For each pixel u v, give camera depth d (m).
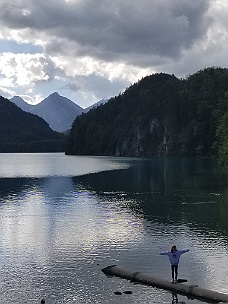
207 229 44.50
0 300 26.08
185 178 102.00
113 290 27.45
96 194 76.19
